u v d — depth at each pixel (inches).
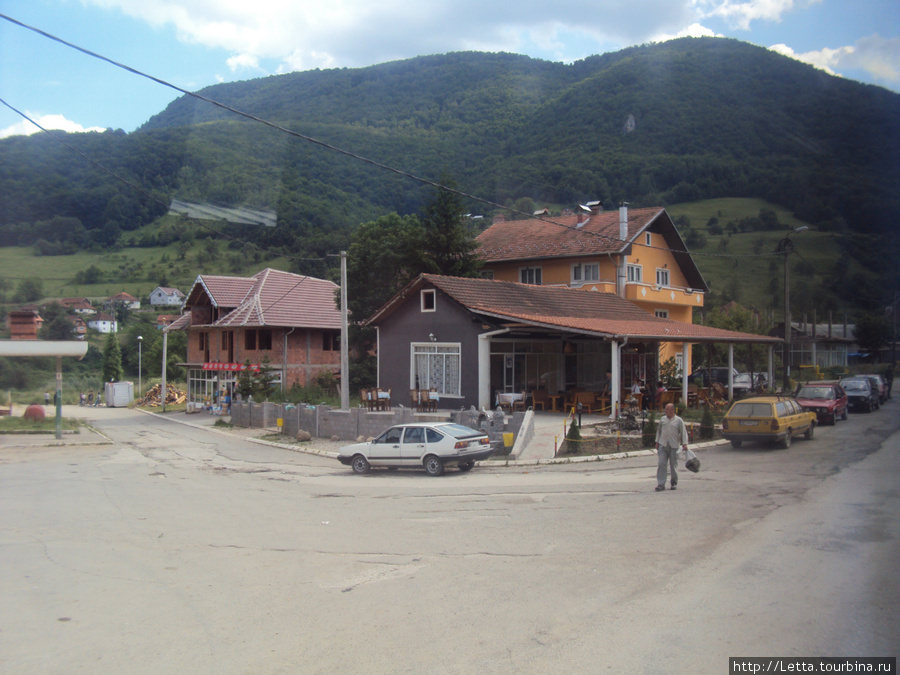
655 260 1635.1
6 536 405.1
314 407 1036.5
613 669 206.1
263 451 932.6
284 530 415.5
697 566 309.3
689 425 899.4
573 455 735.1
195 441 1077.8
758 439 737.0
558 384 1146.7
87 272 3029.0
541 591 283.0
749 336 1235.9
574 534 382.6
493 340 1015.0
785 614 247.1
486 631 240.2
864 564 305.1
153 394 2263.8
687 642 224.7
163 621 258.2
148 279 3043.8
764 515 410.6
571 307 1182.9
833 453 698.8
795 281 1451.8
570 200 2581.2
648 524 399.9
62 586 304.5
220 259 3161.9
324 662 217.3
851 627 234.1
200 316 1792.6
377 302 1464.1
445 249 1434.5
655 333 1021.2
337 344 1673.2
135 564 339.6
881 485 506.9
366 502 515.2
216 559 348.2
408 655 221.3
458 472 678.5
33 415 1283.2
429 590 289.1
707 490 508.7
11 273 2856.8
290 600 280.5
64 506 507.8
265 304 1612.9
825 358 1809.8
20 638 243.3
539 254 1563.7
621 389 1170.0
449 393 1043.3
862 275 1217.4
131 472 719.7
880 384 1213.7
